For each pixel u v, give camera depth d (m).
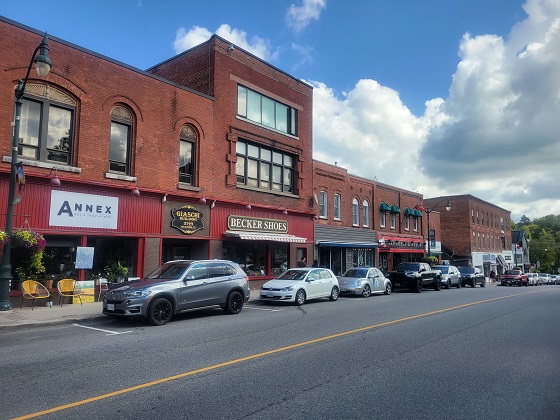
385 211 36.16
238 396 5.53
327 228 28.64
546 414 5.06
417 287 25.64
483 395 5.71
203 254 20.00
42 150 14.55
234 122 21.80
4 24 13.78
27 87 14.33
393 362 7.41
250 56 23.05
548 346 8.95
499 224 65.31
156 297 11.27
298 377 6.42
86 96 15.74
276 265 24.09
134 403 5.23
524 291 28.70
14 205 13.67
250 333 10.09
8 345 8.65
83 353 7.91
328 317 13.01
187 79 22.27
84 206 15.41
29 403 5.20
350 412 5.03
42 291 13.82
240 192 21.91
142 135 17.48
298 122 26.11
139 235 17.02
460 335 10.14
